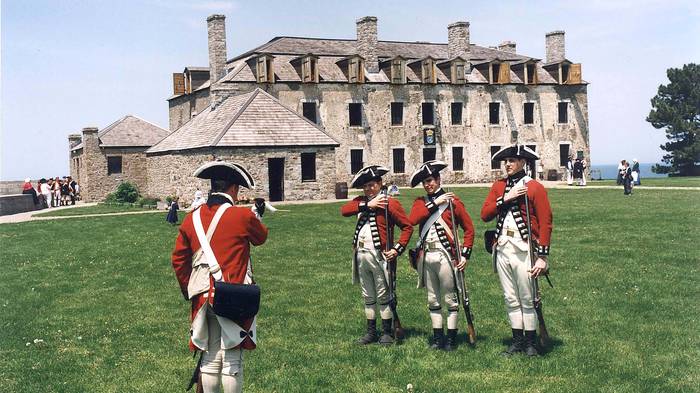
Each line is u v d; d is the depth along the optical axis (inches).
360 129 2010.3
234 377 217.5
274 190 1483.8
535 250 300.8
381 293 330.6
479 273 507.2
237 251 226.1
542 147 2250.2
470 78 2177.7
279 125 1482.5
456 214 320.2
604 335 332.5
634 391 256.8
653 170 2610.7
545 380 272.7
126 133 2139.5
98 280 546.3
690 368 280.2
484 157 2176.4
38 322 405.4
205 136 1485.0
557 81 2278.5
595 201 1126.4
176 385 284.0
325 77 1967.3
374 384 276.5
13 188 2139.5
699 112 2549.2
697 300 398.0
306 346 335.6
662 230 696.4
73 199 1959.9
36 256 700.0
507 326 358.9
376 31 2076.8
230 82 1801.2
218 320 217.0
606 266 511.5
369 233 328.2
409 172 2074.3
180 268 230.2
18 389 284.2
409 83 2070.6
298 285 492.7
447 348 318.0
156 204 1494.8
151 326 388.2
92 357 329.1
